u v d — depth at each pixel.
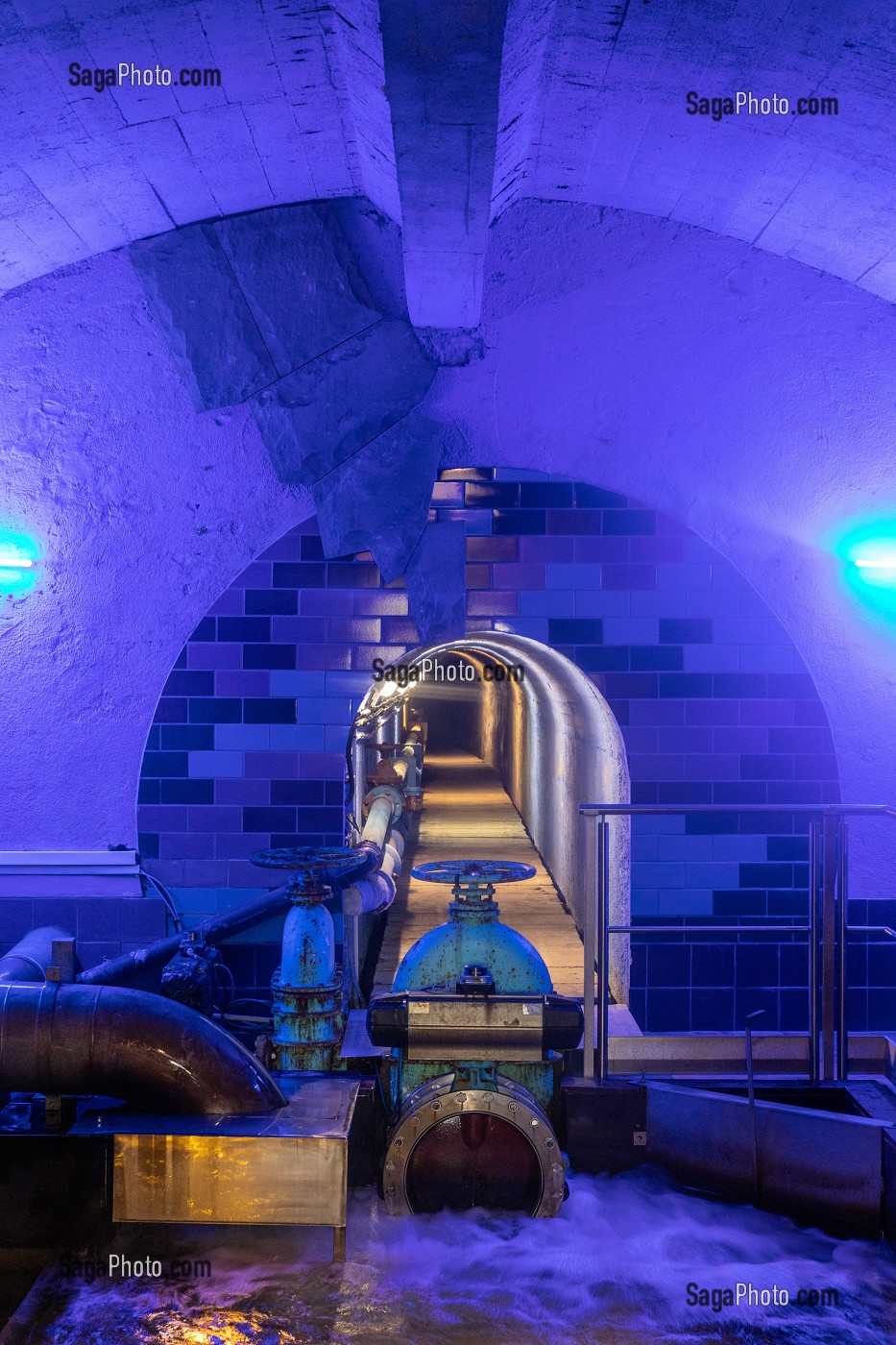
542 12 4.31
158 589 6.50
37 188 5.43
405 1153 4.79
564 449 6.53
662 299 6.45
